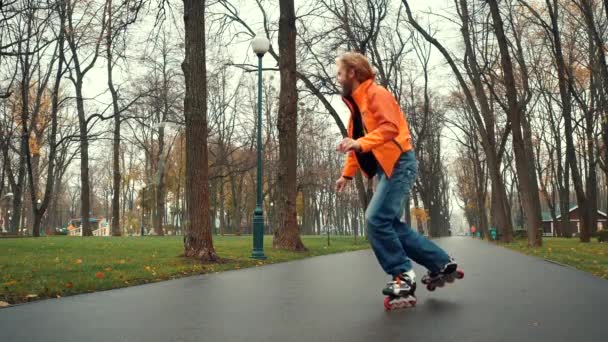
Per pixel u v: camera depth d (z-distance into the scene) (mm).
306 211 63344
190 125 9500
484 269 6840
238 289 5113
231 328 3055
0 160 37875
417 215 47812
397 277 3658
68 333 2969
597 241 24188
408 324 3021
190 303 4148
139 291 5074
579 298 3973
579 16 23266
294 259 11453
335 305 3859
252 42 11688
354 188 43469
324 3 18703
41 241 16797
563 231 37938
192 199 9453
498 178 24703
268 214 59750
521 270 6648
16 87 27156
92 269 7434
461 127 39469
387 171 3729
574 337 2609
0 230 53250
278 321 3248
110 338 2822
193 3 9617
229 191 56719
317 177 49562
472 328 2867
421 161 42375
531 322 3014
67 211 85125
